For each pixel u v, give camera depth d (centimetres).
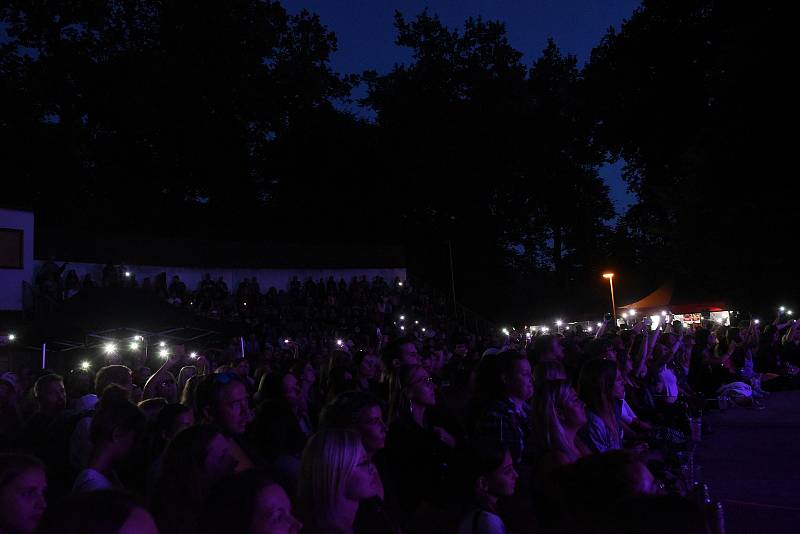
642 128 4312
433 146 5109
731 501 877
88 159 4356
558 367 664
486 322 4550
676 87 4122
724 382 1764
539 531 418
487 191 5197
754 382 1859
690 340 1644
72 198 4188
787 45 3080
